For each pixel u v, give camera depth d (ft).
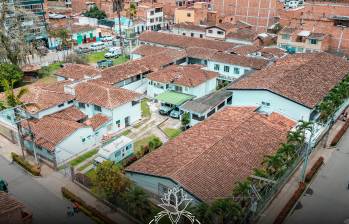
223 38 337.93
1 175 152.46
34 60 310.45
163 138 183.11
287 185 146.00
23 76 259.60
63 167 158.61
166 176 125.70
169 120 203.72
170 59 258.57
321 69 213.25
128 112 194.29
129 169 138.00
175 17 413.80
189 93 217.77
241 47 285.64
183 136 157.38
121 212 128.36
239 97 192.65
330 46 312.50
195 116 187.83
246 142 149.07
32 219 125.29
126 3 438.81
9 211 106.73
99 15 446.60
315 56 230.89
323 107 175.63
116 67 232.53
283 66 216.13
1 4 272.51
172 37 316.60
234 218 116.16
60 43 348.18
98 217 125.18
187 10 401.08
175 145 149.79
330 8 342.44
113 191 126.41
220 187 125.80
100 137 180.24
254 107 182.91
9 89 164.04
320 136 174.29
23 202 135.23
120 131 190.29
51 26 364.38
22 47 258.37
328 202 137.80
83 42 374.63
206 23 403.54
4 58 252.01
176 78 223.10
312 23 315.99
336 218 129.49
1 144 178.60
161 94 216.74
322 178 151.94
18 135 170.91
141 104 223.92
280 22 381.19
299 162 158.51
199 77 225.56
